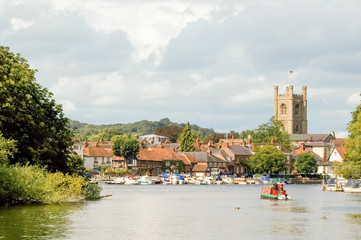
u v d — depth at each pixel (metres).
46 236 54.25
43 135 85.50
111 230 60.44
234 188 184.38
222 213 83.81
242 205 100.88
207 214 81.88
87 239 53.88
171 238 56.78
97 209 81.50
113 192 143.25
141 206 93.19
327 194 141.88
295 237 58.78
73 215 71.12
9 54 84.12
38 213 70.69
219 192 152.88
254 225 68.31
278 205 101.69
